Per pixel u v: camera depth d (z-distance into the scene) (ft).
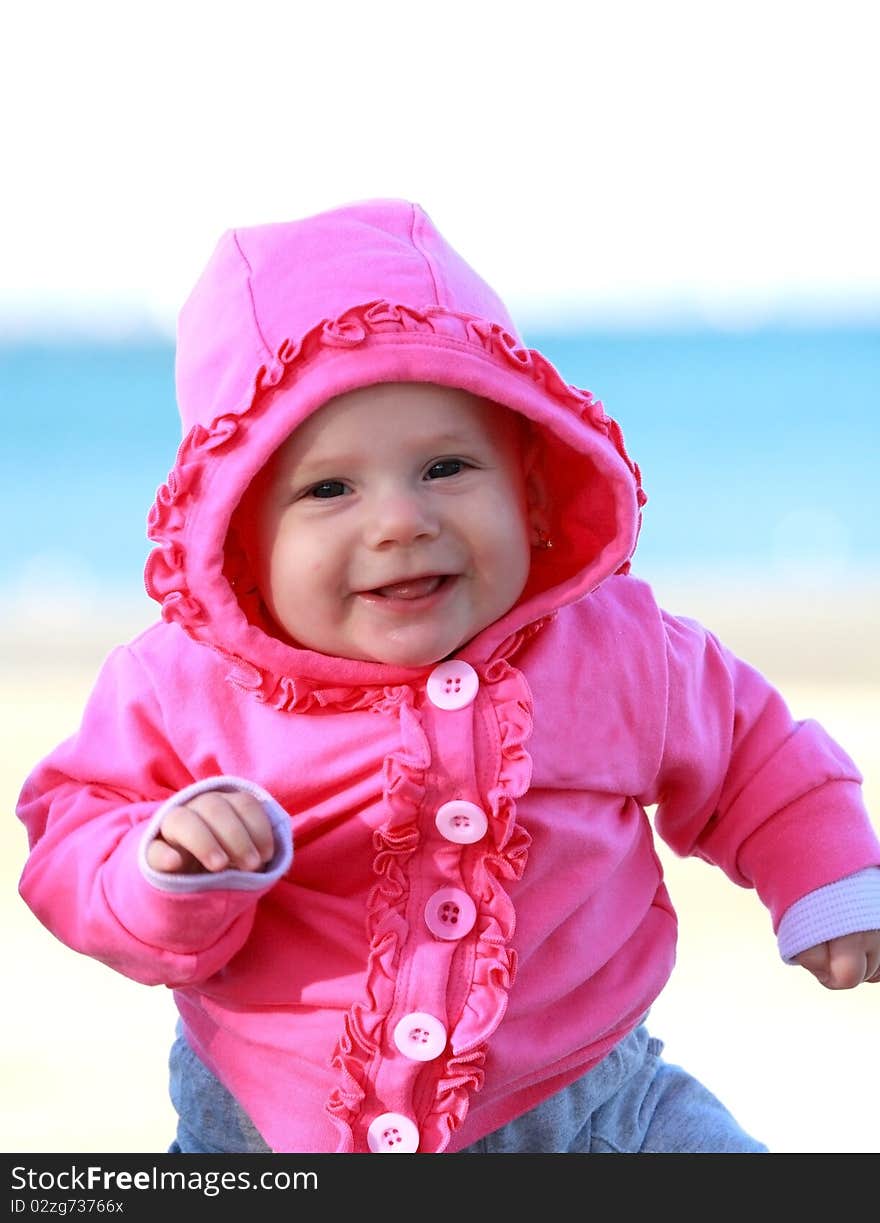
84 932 6.06
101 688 6.79
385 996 6.02
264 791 5.71
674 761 6.88
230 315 6.43
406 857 6.16
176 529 6.16
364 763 6.19
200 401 6.47
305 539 6.01
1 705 18.86
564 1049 6.41
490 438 6.16
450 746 6.15
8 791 14.65
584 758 6.51
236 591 6.45
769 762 7.18
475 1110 6.32
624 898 6.79
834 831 7.03
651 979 6.81
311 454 5.96
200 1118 6.91
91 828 6.34
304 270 6.36
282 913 6.37
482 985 6.09
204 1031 6.58
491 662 6.37
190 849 5.45
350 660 6.25
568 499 6.72
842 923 6.84
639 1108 7.08
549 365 6.20
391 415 5.93
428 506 5.97
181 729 6.42
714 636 7.49
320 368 5.91
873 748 15.88
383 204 6.73
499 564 6.12
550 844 6.35
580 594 6.50
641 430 43.80
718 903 12.47
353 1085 6.00
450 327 6.07
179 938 5.74
